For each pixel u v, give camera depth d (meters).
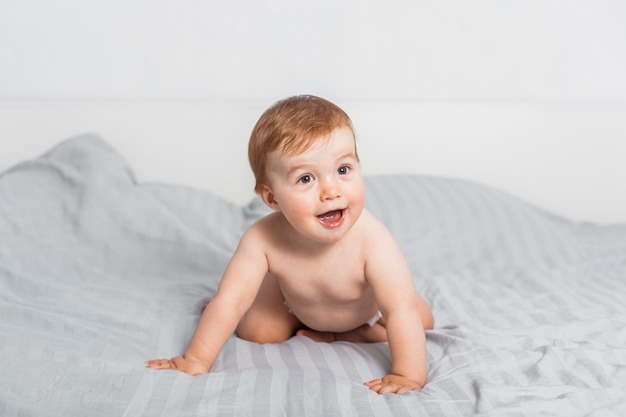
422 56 2.24
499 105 2.18
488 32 2.23
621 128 2.17
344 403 0.97
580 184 2.20
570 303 1.45
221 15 2.21
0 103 2.13
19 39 2.20
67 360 1.09
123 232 1.75
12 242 1.67
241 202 2.20
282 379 1.02
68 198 1.83
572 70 2.25
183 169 2.18
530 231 1.84
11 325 1.24
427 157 2.19
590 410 0.97
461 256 1.78
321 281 1.20
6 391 0.99
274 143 1.07
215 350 1.16
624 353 1.16
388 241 1.18
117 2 2.20
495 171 2.20
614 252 1.80
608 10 2.22
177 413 0.94
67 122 2.14
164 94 2.24
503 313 1.42
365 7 2.22
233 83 2.24
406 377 1.08
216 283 1.59
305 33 2.23
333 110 1.10
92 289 1.50
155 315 1.38
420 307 1.34
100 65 2.22
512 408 0.95
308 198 1.06
